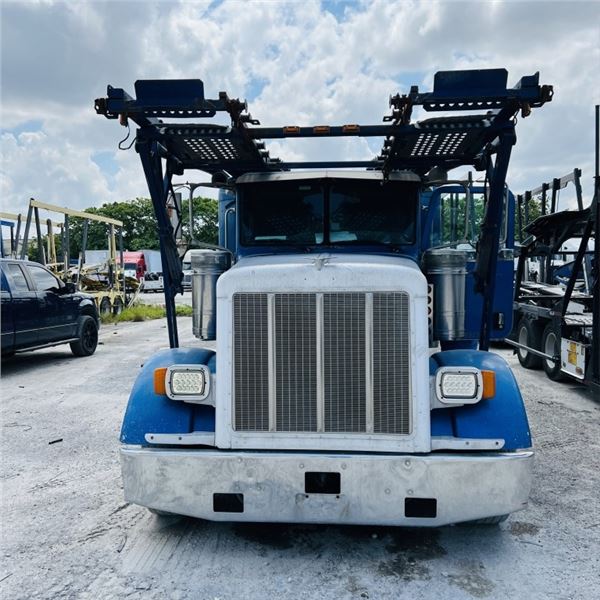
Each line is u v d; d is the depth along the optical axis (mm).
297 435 3014
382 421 2982
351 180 4211
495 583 2891
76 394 7418
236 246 4379
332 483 2979
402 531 3473
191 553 3223
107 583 2916
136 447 3172
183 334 14578
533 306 8922
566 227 8125
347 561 3119
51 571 3041
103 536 3439
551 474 4445
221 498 3037
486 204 4133
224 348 3057
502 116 3639
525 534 3436
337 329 2986
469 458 2914
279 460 2959
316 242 4281
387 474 2922
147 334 14734
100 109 3539
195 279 3955
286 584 2891
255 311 3031
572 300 8164
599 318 6461
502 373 3234
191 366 3135
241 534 3447
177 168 4734
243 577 2963
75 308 10500
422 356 2977
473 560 3123
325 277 2988
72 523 3621
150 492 3068
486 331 4172
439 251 3910
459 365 3225
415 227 4266
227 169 5016
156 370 3193
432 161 4758
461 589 2832
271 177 4234
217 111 3500
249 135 3875
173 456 3041
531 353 9062
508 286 5145
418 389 2969
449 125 3729
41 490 4164
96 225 59375
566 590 2824
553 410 6473
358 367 2982
